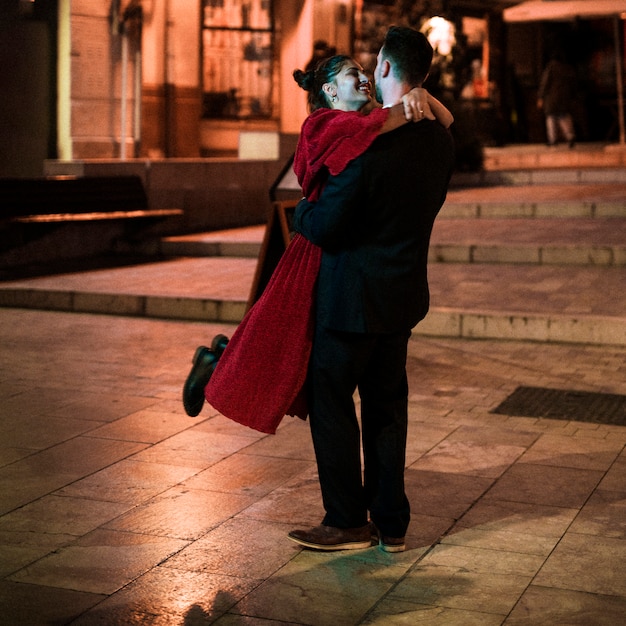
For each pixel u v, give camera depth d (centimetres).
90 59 1437
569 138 2162
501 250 1072
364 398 400
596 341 787
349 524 398
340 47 1791
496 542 409
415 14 1756
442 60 1705
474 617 344
